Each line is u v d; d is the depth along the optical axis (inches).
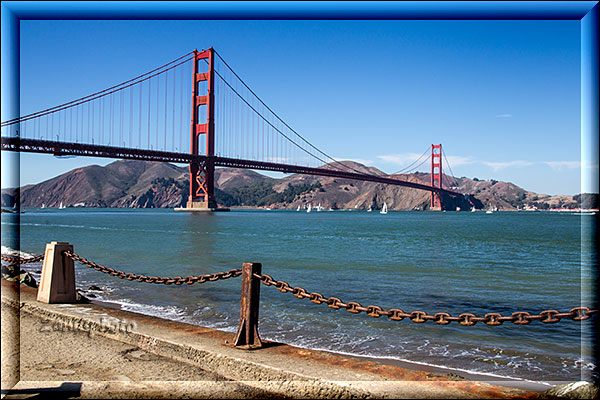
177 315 307.7
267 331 270.4
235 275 184.5
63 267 257.8
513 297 422.9
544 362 211.9
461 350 232.4
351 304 161.6
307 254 874.1
